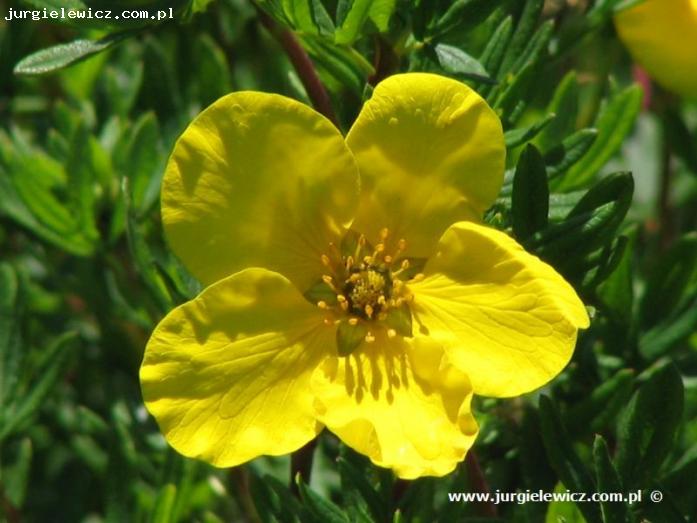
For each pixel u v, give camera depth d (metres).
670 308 0.16
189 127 0.13
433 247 0.13
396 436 0.13
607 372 0.16
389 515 0.14
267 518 0.14
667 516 0.14
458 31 0.14
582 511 0.14
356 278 0.13
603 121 0.16
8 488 0.17
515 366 0.13
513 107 0.15
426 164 0.13
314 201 0.13
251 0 0.14
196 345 0.13
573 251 0.14
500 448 0.16
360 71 0.14
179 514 0.17
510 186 0.14
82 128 0.17
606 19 0.16
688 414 0.16
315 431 0.13
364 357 0.13
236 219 0.13
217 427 0.13
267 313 0.13
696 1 0.16
